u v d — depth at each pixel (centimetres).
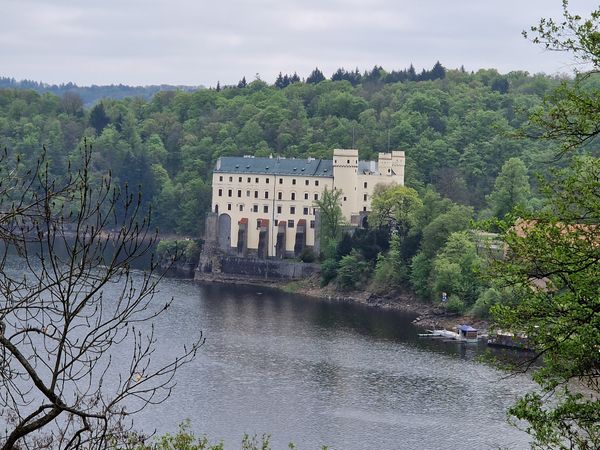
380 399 12512
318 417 11512
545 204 4241
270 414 11588
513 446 10394
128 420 10781
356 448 10288
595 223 4122
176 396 12156
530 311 4134
